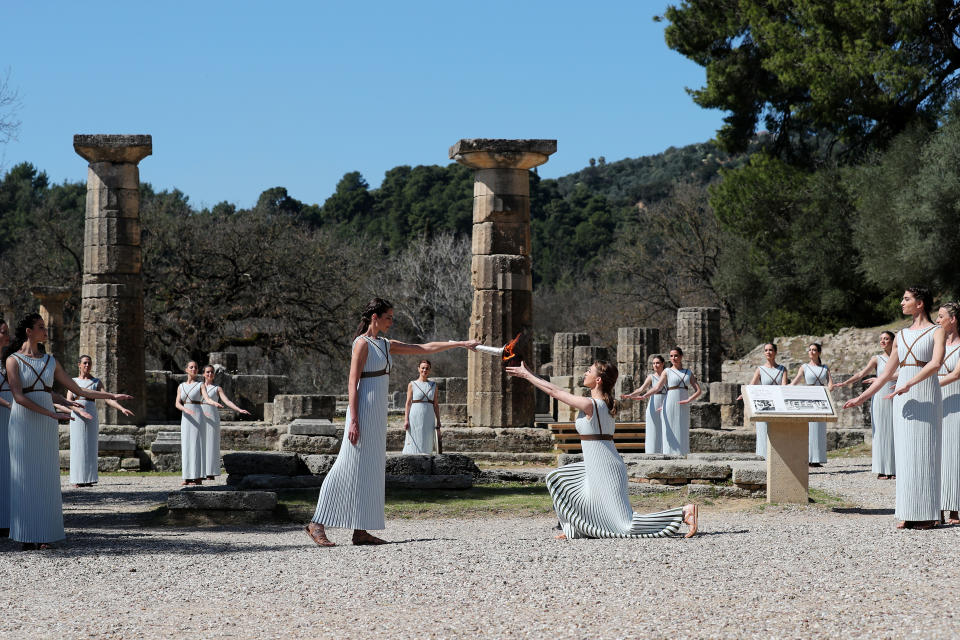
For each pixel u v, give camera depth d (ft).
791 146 139.74
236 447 68.74
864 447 73.61
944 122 118.42
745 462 44.19
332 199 303.68
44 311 106.22
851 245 134.41
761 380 54.95
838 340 122.31
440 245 197.77
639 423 71.67
